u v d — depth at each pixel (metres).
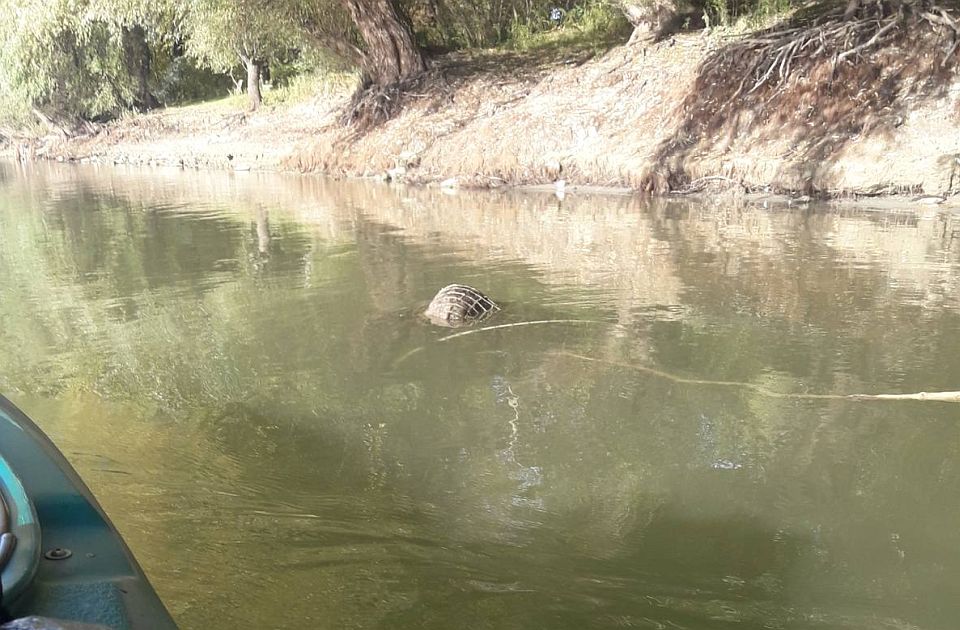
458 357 4.86
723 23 15.97
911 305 5.57
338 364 4.82
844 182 10.80
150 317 6.08
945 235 8.20
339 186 15.95
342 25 20.08
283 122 23.25
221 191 15.87
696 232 9.01
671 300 5.95
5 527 1.80
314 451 3.62
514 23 21.47
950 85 10.95
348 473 3.39
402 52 19.58
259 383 4.54
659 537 2.81
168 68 31.48
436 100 18.30
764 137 12.27
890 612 2.35
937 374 4.23
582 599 2.45
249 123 24.33
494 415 3.97
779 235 8.58
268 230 10.30
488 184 14.59
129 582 1.76
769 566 2.61
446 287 6.01
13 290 7.24
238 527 2.93
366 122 19.00
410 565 2.67
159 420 4.04
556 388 4.30
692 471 3.31
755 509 2.99
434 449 3.61
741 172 11.86
